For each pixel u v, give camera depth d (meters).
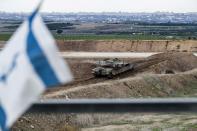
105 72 88.06
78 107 7.55
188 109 7.40
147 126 61.31
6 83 6.23
